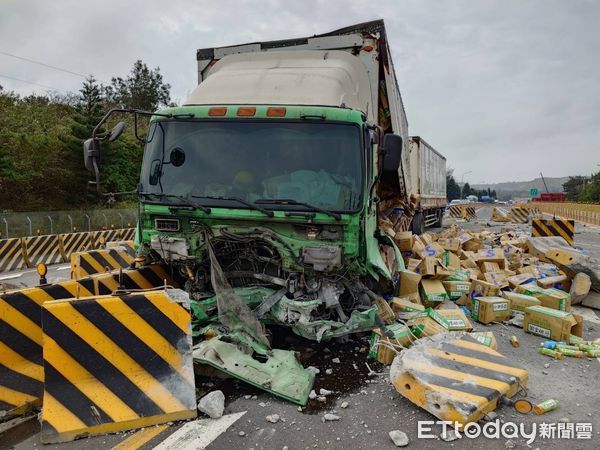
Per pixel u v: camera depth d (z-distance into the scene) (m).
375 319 4.82
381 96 7.10
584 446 3.33
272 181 4.76
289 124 4.88
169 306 3.72
